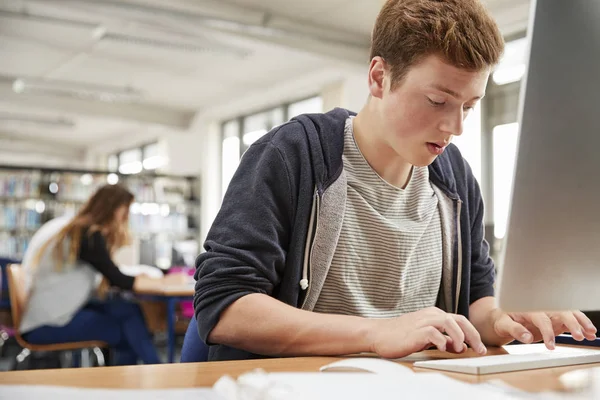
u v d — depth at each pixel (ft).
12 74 26.30
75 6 16.89
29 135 39.68
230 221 3.14
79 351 13.09
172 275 11.98
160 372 2.09
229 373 2.07
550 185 2.08
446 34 2.63
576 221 2.12
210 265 2.99
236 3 18.17
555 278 2.13
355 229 3.44
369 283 3.52
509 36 18.07
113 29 19.93
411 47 2.75
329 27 19.85
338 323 2.69
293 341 2.70
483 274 3.96
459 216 3.81
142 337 11.25
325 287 3.42
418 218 3.64
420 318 2.55
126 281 11.03
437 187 3.79
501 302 2.10
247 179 3.29
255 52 22.44
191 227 31.45
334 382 1.75
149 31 19.95
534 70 2.02
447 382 1.74
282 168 3.29
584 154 2.10
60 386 1.75
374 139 3.42
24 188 27.66
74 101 29.73
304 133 3.45
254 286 2.97
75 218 11.05
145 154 38.93
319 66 24.11
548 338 2.89
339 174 3.42
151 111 31.89
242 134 31.01
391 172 3.53
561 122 2.07
